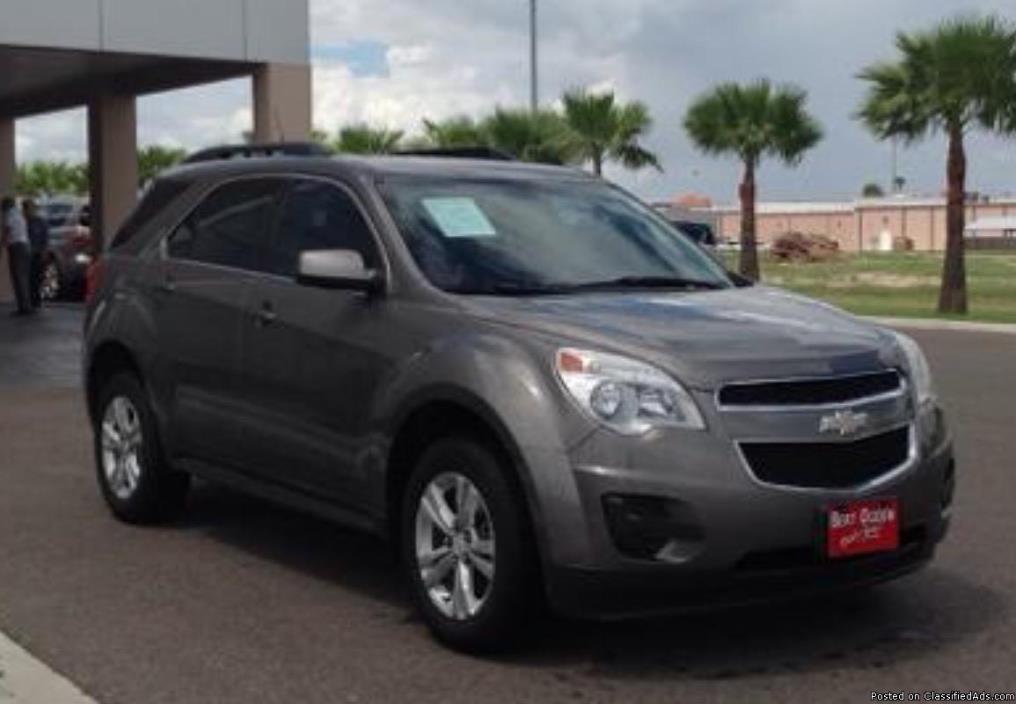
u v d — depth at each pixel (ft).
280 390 22.38
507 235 21.76
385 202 21.75
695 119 119.65
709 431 17.42
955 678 18.02
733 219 424.05
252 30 62.34
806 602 21.27
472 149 25.79
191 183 26.27
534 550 18.17
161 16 59.88
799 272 177.78
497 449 18.54
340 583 22.74
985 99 85.92
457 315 19.62
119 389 26.84
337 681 18.11
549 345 18.31
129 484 26.61
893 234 395.75
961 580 22.53
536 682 18.02
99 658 19.04
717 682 17.97
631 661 18.78
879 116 89.92
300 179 23.58
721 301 20.59
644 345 17.98
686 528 17.24
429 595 19.54
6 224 73.51
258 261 23.66
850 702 17.20
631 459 17.35
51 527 26.58
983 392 45.93
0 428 38.24
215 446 24.16
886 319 83.25
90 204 79.77
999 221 402.93
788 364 17.98
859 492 17.94
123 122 78.02
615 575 17.43
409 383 19.66
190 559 24.23
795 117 117.39
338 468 21.26
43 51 59.21
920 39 87.71
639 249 22.72
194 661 18.93
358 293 21.04
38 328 66.13
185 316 24.81
